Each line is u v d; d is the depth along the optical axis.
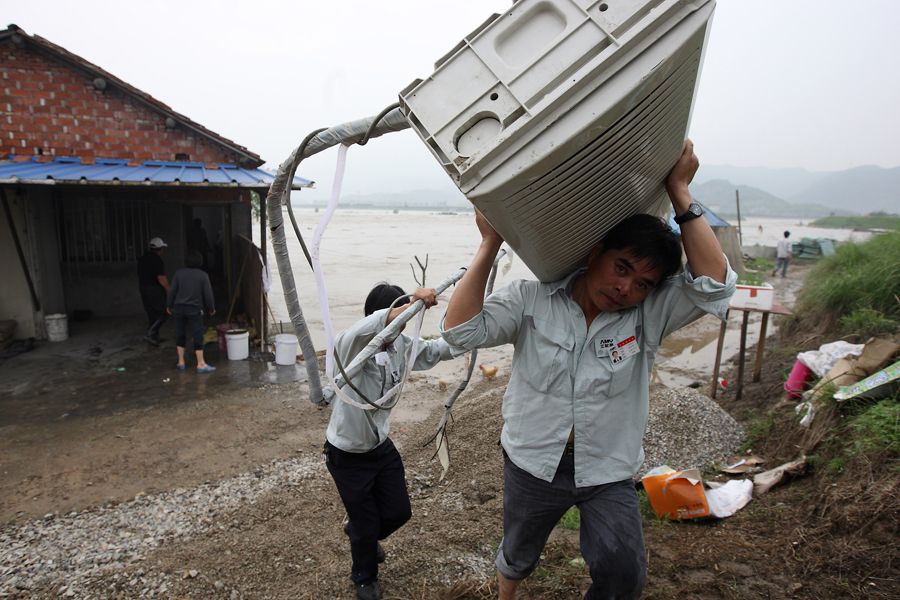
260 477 5.04
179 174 9.37
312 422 6.43
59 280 10.05
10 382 7.68
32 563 3.70
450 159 1.54
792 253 27.56
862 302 7.90
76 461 5.38
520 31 1.58
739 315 13.81
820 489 3.72
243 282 11.17
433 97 1.59
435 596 3.20
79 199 10.71
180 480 5.00
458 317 2.15
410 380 8.02
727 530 3.67
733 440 5.24
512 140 1.48
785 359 8.02
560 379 2.20
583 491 2.25
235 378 8.05
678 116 1.71
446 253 31.81
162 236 11.30
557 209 1.68
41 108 9.59
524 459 2.28
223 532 4.08
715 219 19.59
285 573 3.48
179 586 3.38
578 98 1.45
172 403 7.00
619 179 1.75
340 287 17.89
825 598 2.89
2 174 8.29
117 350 9.29
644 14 1.48
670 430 5.10
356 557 3.14
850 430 4.12
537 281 2.33
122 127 10.06
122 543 3.96
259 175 10.02
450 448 5.29
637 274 1.97
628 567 2.12
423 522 4.02
